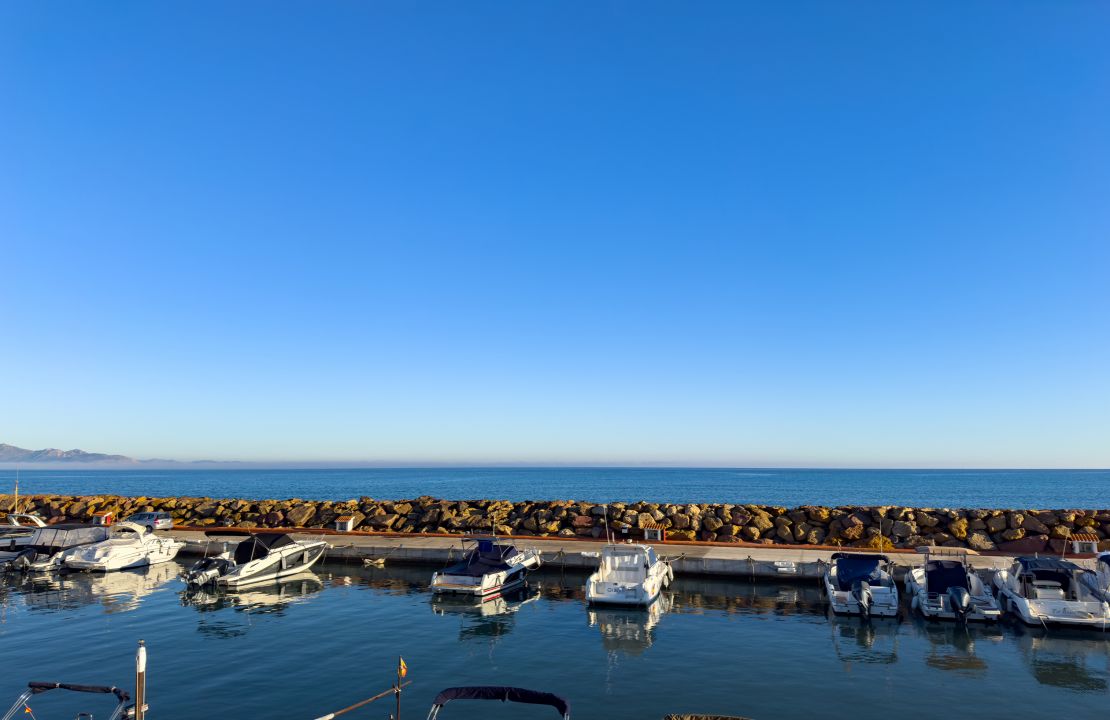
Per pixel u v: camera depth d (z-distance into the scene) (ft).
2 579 114.01
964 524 139.33
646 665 68.49
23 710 57.06
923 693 60.90
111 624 84.69
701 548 126.11
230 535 147.95
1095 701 59.16
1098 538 132.46
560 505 172.76
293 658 70.79
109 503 207.92
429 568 123.34
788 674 65.72
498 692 45.78
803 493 467.11
